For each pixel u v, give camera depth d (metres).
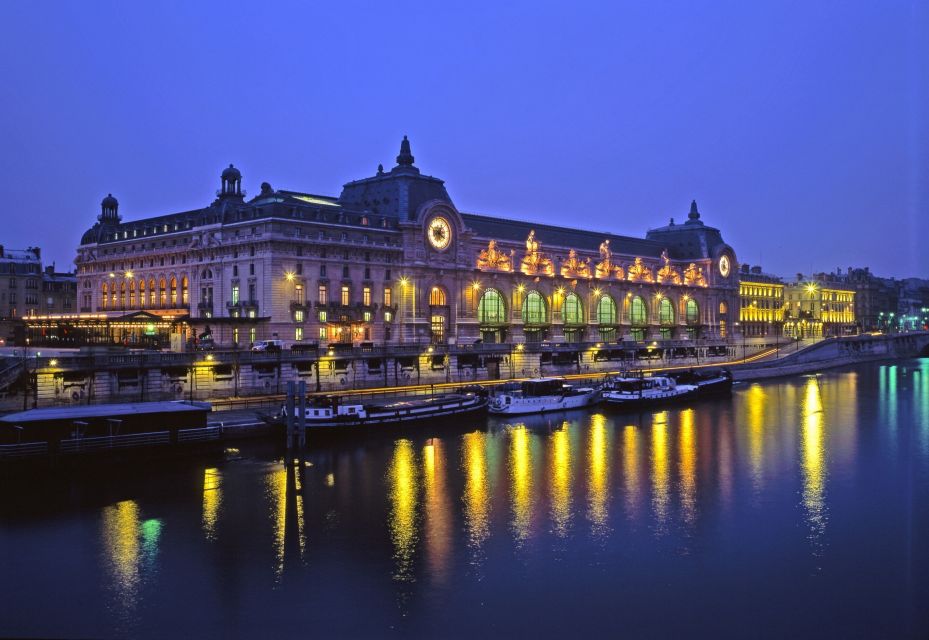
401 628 44.53
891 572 51.88
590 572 52.00
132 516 61.19
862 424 105.44
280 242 127.06
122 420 73.06
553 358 154.00
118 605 46.97
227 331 131.50
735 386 155.25
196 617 45.62
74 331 143.62
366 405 93.56
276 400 99.31
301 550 55.28
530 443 90.19
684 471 77.19
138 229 161.25
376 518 61.81
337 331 135.00
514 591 49.06
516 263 166.62
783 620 45.47
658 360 177.50
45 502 63.62
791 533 59.09
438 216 149.00
